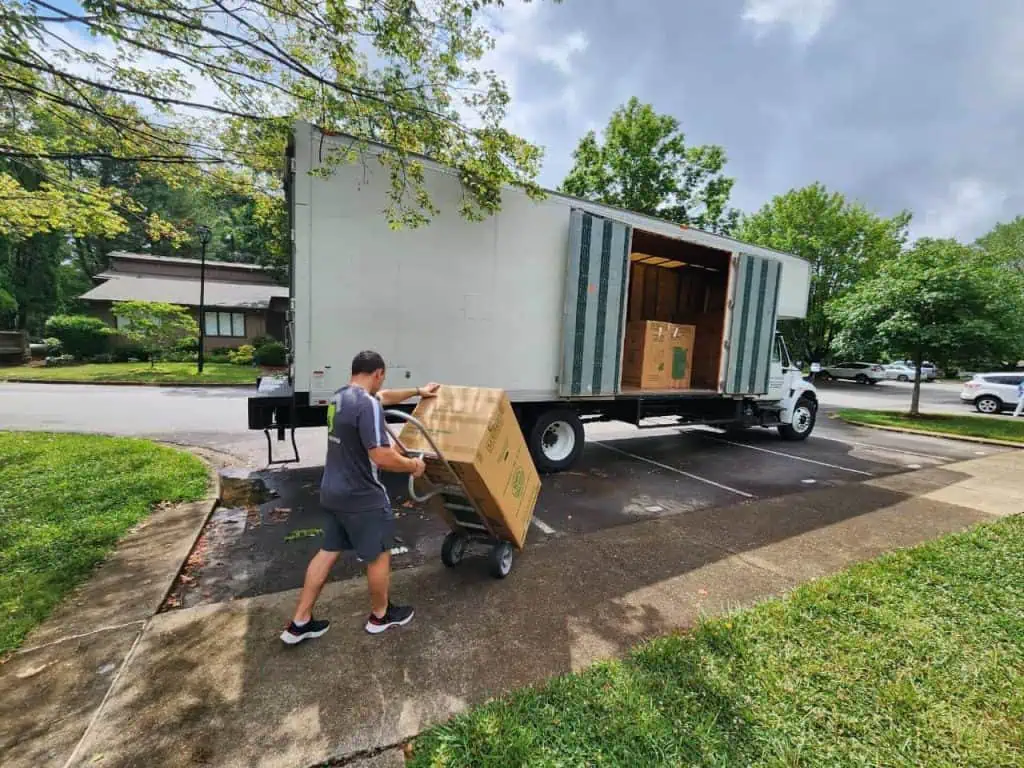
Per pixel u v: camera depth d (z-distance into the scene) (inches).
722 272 344.5
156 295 892.6
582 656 98.7
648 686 88.0
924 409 626.5
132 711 80.5
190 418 366.9
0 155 193.8
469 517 128.8
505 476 122.6
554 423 242.8
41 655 94.3
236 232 1212.5
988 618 114.5
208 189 261.3
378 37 154.0
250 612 112.1
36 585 117.3
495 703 83.2
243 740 75.2
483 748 73.7
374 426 94.7
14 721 77.9
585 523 179.3
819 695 87.3
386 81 167.6
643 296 337.7
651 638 105.6
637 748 74.3
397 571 135.9
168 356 823.7
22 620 103.5
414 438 116.4
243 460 256.2
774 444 352.2
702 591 128.4
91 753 72.0
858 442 373.7
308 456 266.8
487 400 120.3
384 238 181.6
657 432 386.9
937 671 95.1
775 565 145.9
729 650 99.3
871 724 81.0
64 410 387.5
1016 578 135.7
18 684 86.4
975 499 222.2
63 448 247.9
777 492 227.5
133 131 195.2
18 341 764.6
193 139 219.8
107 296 855.1
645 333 275.7
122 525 155.3
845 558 152.5
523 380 219.8
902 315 483.2
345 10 146.0
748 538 167.6
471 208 193.0
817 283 987.3
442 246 193.8
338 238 173.6
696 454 308.2
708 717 80.7
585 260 225.0
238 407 423.8
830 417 522.3
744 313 296.5
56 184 242.2
